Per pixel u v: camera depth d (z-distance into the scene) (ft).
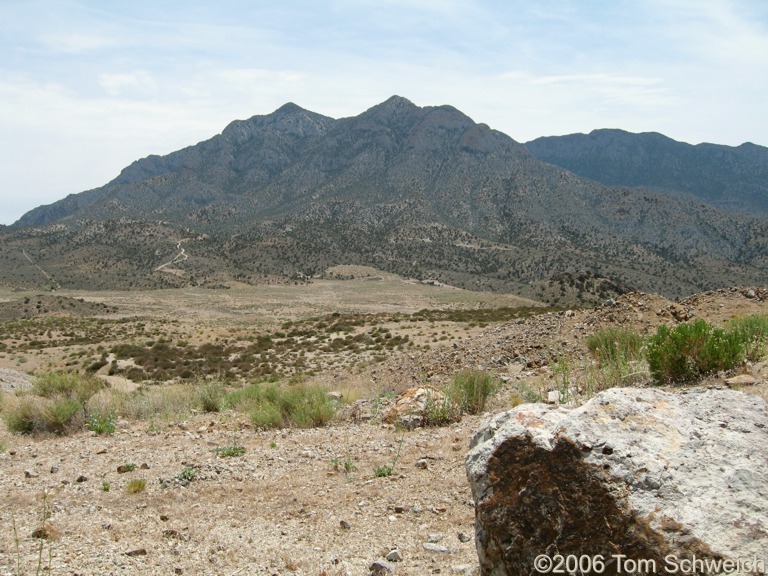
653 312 61.05
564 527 13.44
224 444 37.60
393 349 123.54
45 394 57.67
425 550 19.60
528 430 14.75
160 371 126.11
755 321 42.09
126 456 36.04
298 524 22.97
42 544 19.99
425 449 31.89
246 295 522.47
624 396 15.78
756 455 13.79
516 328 73.36
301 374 104.37
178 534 21.93
